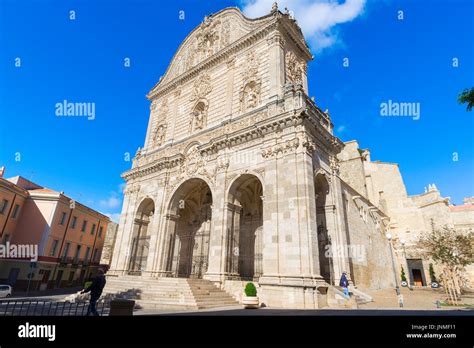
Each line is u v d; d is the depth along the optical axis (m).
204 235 32.12
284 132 23.11
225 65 33.00
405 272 48.84
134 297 19.33
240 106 28.69
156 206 30.86
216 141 27.08
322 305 17.80
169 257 28.56
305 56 33.69
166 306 17.33
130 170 36.31
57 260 41.25
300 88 23.80
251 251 29.62
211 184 26.69
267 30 29.84
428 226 53.84
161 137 37.19
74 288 43.16
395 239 53.62
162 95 40.97
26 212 40.31
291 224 20.02
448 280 28.55
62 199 42.16
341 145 28.33
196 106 34.31
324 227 24.84
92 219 50.09
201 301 18.58
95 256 51.44
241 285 20.97
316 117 25.62
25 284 36.50
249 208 31.36
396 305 20.53
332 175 26.44
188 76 37.22
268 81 27.36
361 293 22.56
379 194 54.75
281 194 21.39
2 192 36.84
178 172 30.73
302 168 21.08
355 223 33.22
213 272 22.84
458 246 29.34
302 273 18.41
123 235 33.34
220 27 36.72
